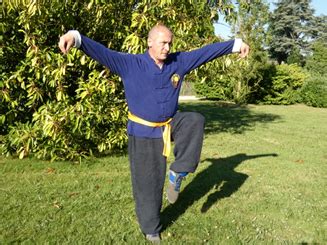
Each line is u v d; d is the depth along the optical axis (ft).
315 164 24.67
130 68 11.40
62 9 21.47
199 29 25.27
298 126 42.83
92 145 24.59
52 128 21.26
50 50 22.06
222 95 74.18
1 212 14.71
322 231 14.23
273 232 13.94
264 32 68.18
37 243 12.35
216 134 35.04
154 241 12.60
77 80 23.66
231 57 27.27
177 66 11.85
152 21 22.76
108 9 22.25
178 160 12.01
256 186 19.17
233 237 13.20
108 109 23.03
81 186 18.16
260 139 33.24
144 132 11.76
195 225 14.12
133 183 12.33
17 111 23.53
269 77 72.43
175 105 11.94
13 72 22.27
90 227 13.65
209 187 18.60
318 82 71.82
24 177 19.45
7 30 22.45
